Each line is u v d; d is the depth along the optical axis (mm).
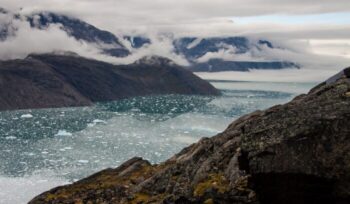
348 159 14703
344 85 18391
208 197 19281
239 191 18094
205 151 26547
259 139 16297
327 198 14922
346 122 15289
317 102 17484
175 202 20656
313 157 15086
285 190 15383
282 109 17641
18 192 167500
